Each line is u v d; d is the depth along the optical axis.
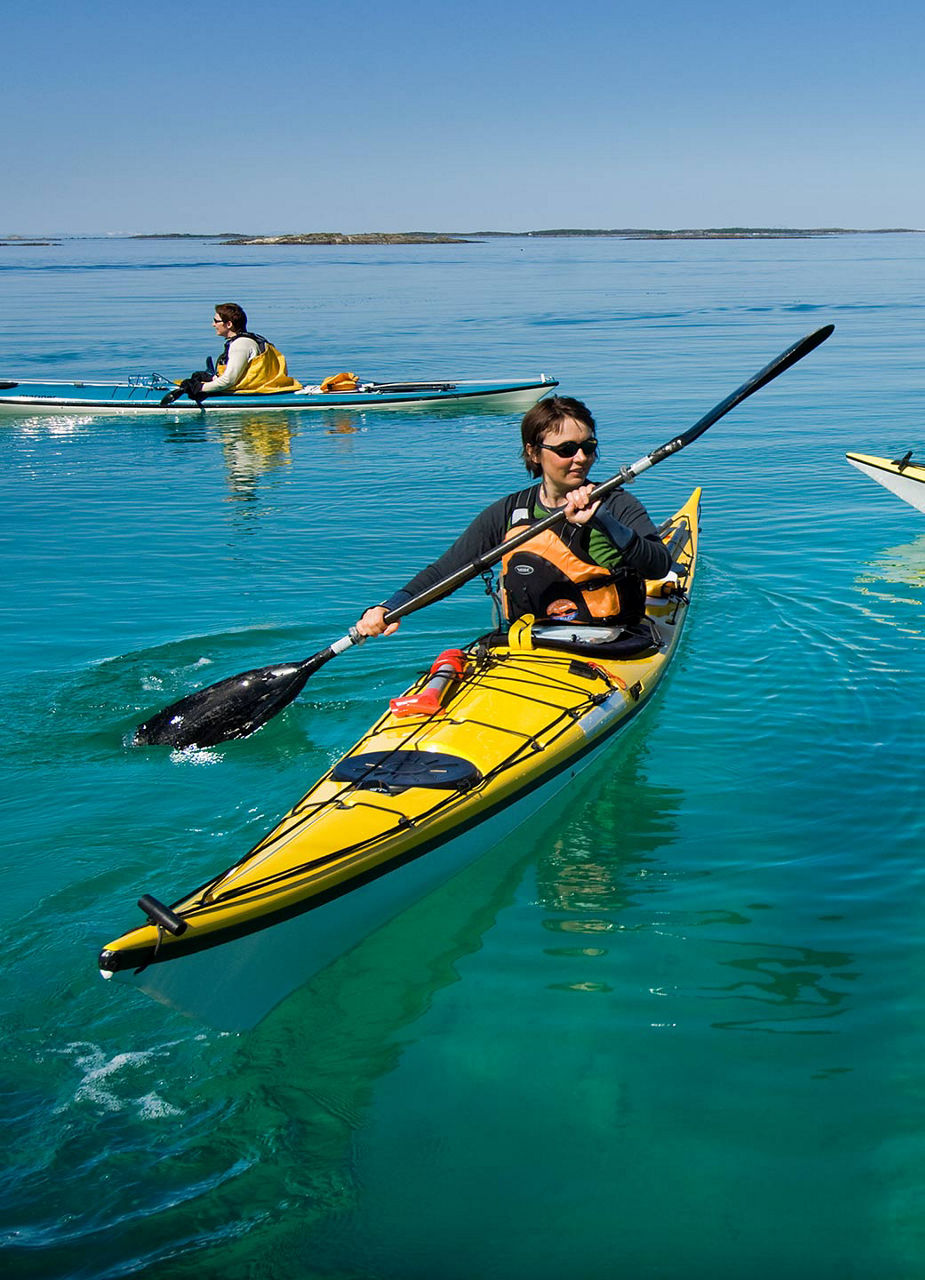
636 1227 2.30
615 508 4.30
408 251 118.62
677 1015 2.97
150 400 14.12
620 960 3.23
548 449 4.15
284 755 4.56
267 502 9.46
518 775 3.82
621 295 37.69
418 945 3.35
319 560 7.51
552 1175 2.44
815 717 4.76
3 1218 2.35
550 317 28.73
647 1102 2.65
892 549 7.35
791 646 5.55
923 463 9.23
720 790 4.19
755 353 19.81
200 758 4.53
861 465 8.74
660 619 5.50
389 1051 2.87
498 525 4.50
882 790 4.15
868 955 3.20
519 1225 2.31
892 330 23.53
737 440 11.62
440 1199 2.39
